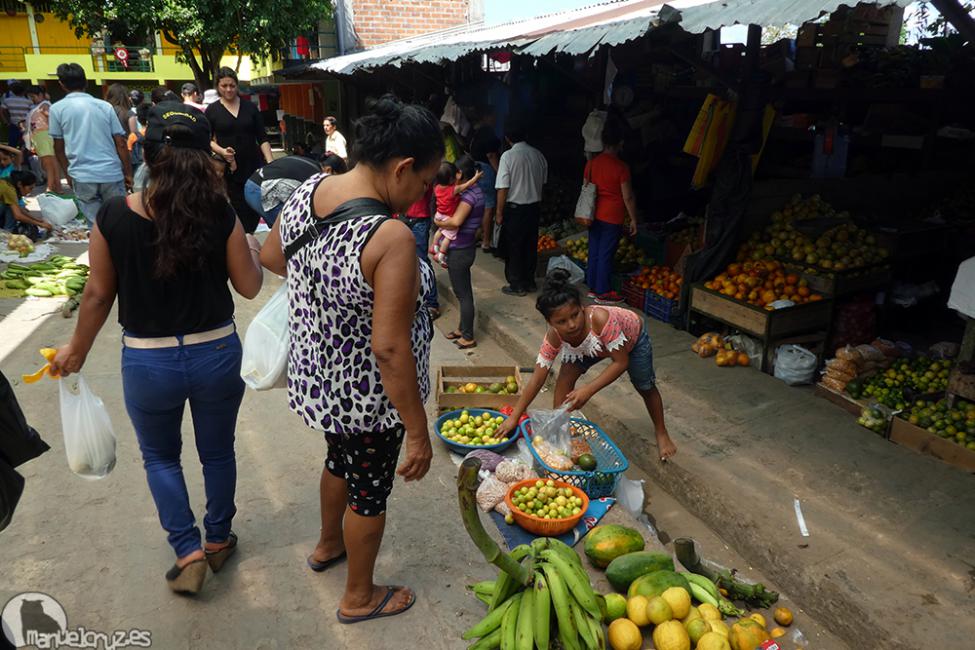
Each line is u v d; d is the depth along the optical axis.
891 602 2.77
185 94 8.45
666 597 2.62
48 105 10.22
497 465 3.76
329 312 2.22
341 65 10.41
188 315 2.52
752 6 3.23
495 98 9.90
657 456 3.98
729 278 5.43
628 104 7.88
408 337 2.10
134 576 2.97
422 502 3.57
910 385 4.42
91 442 2.68
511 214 6.62
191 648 2.59
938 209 6.45
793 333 5.02
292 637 2.65
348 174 2.22
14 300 6.74
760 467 3.76
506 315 6.34
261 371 2.69
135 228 2.38
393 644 2.63
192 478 3.76
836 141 6.24
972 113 6.64
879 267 5.24
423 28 15.72
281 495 3.61
